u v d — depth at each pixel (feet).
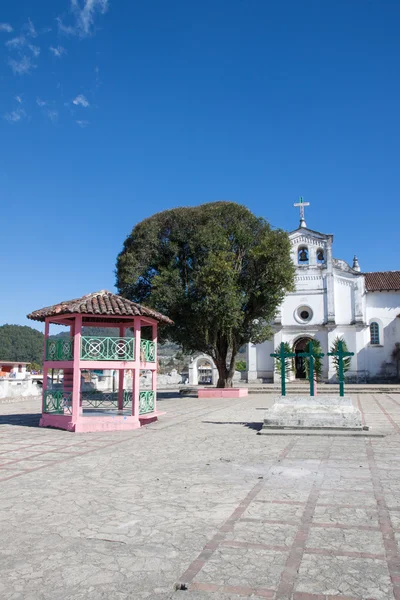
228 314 87.45
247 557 16.67
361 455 33.50
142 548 17.66
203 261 91.09
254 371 134.92
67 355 53.88
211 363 153.28
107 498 24.11
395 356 129.70
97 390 116.88
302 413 45.16
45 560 16.78
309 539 18.16
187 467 30.89
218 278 86.84
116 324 60.49
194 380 153.89
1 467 31.78
